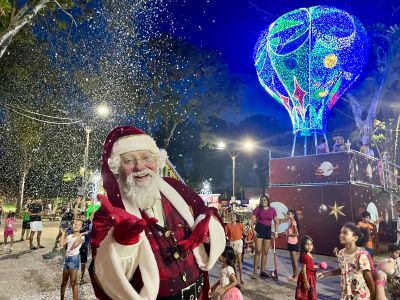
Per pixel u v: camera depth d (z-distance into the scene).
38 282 7.95
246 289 7.33
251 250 11.53
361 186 11.39
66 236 6.79
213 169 38.06
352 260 4.27
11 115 23.23
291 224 8.41
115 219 1.49
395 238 12.78
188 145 33.59
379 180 12.80
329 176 11.24
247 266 9.73
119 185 1.91
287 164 12.30
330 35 11.20
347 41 11.12
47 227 21.94
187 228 1.96
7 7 7.83
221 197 36.62
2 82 17.16
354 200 10.79
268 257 11.01
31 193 32.59
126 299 1.51
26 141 25.83
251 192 39.97
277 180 12.47
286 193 12.15
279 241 12.27
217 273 8.91
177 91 26.38
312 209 11.46
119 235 1.48
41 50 14.25
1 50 8.52
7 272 8.94
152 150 1.96
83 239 6.62
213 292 5.07
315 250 11.20
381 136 20.56
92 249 1.64
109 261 1.50
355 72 11.35
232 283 4.85
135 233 1.49
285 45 11.73
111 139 1.97
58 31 11.80
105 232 1.64
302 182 11.85
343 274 4.32
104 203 1.50
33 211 12.94
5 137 26.16
